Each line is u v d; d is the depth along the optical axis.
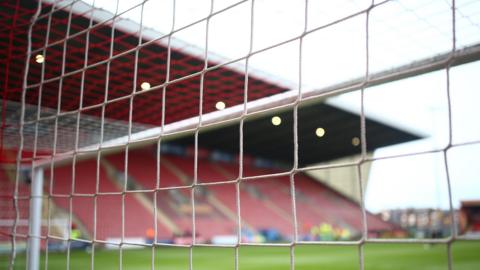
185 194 20.80
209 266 9.86
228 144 22.78
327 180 30.80
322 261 11.14
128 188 19.00
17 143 5.14
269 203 23.75
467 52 1.76
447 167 1.27
